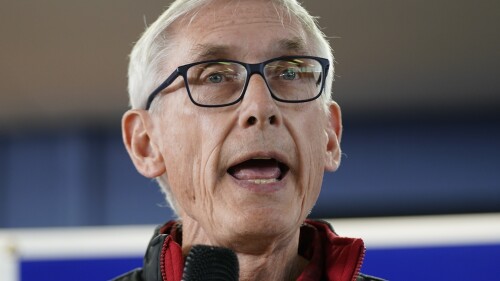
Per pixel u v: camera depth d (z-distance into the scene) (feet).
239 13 5.34
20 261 11.57
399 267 10.62
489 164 25.36
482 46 20.35
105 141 27.32
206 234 5.61
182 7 5.55
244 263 5.42
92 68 21.54
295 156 5.16
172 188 5.57
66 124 26.48
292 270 5.73
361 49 20.44
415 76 22.25
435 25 19.26
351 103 24.58
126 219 27.27
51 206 27.43
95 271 11.37
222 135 5.13
